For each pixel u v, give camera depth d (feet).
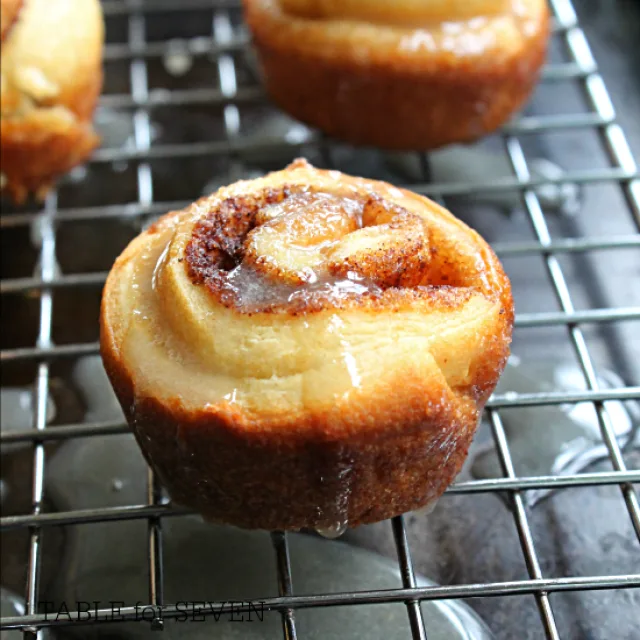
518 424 1.35
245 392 1.17
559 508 1.30
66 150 1.45
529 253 1.41
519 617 1.25
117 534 1.29
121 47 1.63
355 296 1.18
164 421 1.18
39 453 1.29
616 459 1.28
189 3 1.68
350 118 1.48
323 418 1.16
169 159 1.56
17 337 1.42
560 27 1.60
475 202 1.52
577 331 1.35
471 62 1.43
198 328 1.18
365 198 1.25
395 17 1.44
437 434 1.19
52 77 1.42
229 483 1.20
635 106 1.61
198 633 1.24
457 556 1.28
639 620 1.25
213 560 1.27
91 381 1.38
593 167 1.56
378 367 1.17
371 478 1.20
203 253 1.21
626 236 1.48
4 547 1.30
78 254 1.48
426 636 1.22
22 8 1.42
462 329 1.19
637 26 1.69
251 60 1.65
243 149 1.50
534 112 1.61
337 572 1.27
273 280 1.19
